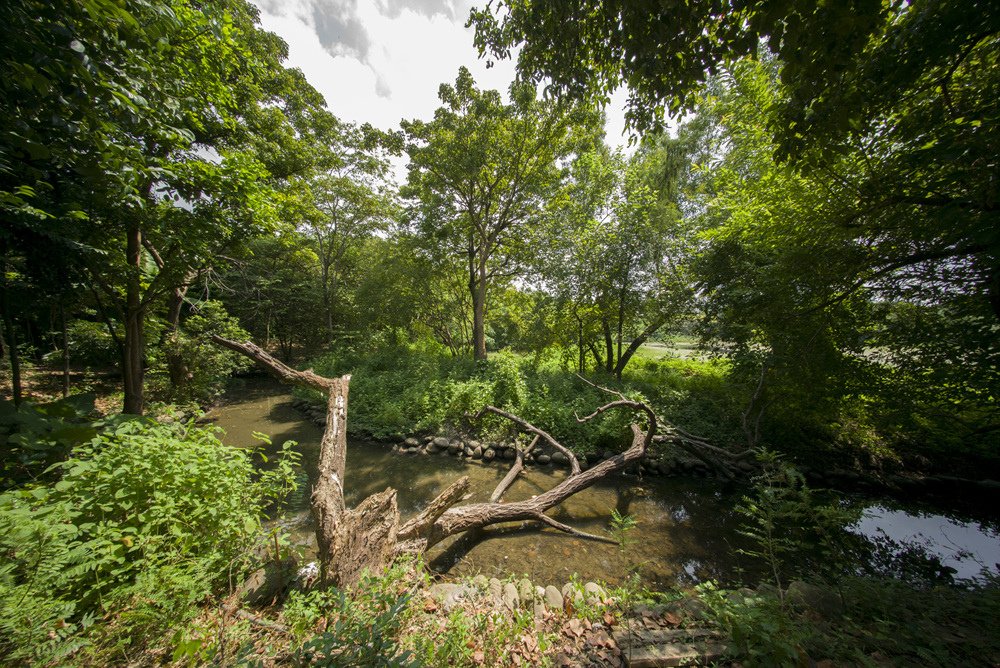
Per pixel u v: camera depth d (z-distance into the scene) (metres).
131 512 2.44
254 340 17.48
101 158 3.60
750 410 6.95
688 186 11.79
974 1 2.22
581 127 11.90
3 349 9.14
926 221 3.95
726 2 2.27
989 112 2.82
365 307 16.30
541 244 12.78
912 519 5.25
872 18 1.94
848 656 2.00
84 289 5.38
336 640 1.58
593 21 3.06
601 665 2.14
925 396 5.46
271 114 9.14
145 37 3.42
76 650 1.76
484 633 2.32
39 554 1.80
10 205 3.34
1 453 3.35
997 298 4.24
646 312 10.67
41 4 2.40
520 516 4.51
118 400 8.05
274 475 3.32
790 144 2.91
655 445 6.99
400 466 6.75
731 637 2.15
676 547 4.36
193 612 2.09
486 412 8.05
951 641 2.08
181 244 4.94
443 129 11.55
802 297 5.93
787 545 4.45
